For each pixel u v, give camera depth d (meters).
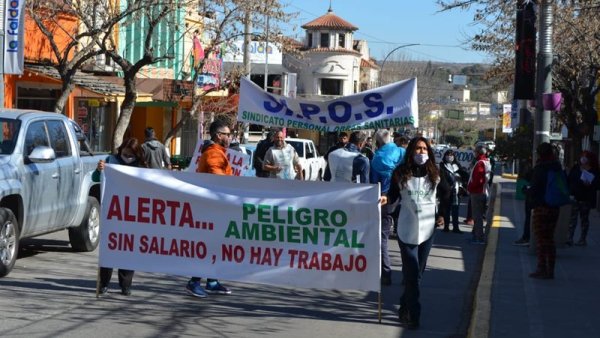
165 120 38.94
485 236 19.02
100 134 31.44
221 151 10.45
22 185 11.35
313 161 30.39
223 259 9.55
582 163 16.94
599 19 20.39
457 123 120.00
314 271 9.27
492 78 39.75
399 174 9.02
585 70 27.59
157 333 8.49
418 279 9.18
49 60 24.30
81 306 9.60
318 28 76.69
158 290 10.80
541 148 12.48
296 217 9.29
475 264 14.88
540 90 15.50
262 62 53.78
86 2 24.84
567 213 15.52
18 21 19.38
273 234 9.37
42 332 8.31
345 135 13.67
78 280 11.23
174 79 35.09
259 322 9.21
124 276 10.23
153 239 9.73
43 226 12.16
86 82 27.59
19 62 19.45
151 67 35.62
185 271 9.65
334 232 9.20
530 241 15.16
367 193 9.11
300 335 8.68
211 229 9.55
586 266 13.95
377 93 13.29
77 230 13.69
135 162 10.42
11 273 11.53
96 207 14.08
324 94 76.44
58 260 12.90
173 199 9.62
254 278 9.45
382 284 11.89
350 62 76.94
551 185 12.37
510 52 29.00
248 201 9.42
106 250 9.83
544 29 15.45
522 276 12.59
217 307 9.93
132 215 9.75
